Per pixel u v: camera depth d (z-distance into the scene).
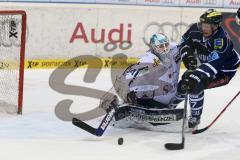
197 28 10.95
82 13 19.28
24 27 12.45
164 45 10.59
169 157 9.53
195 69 10.44
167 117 10.89
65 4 19.36
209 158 9.62
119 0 20.28
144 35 20.31
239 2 22.09
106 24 19.67
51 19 18.86
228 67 11.02
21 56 12.37
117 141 10.39
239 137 11.22
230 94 15.92
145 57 10.83
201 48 10.88
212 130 11.73
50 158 9.20
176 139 10.72
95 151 9.70
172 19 20.67
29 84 16.02
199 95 10.93
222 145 10.53
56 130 11.10
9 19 16.30
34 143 10.07
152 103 11.24
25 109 12.89
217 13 10.42
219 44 10.53
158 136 10.88
